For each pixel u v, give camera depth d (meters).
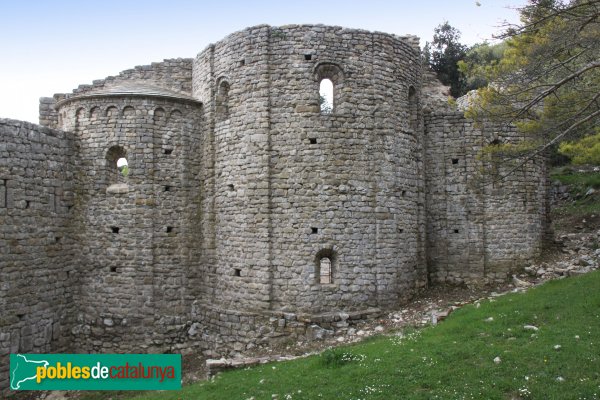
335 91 16.94
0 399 14.69
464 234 19.30
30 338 15.96
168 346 17.64
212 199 18.23
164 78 20.41
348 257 16.20
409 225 17.61
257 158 16.56
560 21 10.73
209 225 18.25
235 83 17.30
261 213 16.39
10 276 15.30
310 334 15.23
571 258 19.20
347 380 9.72
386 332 14.52
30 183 16.23
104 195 18.22
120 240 18.00
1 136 15.20
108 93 18.17
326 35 16.64
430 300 17.75
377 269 16.34
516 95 12.14
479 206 19.20
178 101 18.67
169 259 18.25
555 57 11.49
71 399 14.61
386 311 16.36
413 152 18.05
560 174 30.72
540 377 8.66
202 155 18.91
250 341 15.68
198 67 19.47
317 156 16.31
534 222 19.48
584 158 11.09
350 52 16.72
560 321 11.15
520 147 13.17
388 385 9.17
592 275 14.22
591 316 11.09
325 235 16.16
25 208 15.99
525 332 10.87
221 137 17.84
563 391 8.14
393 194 16.86
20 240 15.75
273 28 16.80
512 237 19.22
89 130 18.39
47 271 16.78
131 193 18.05
